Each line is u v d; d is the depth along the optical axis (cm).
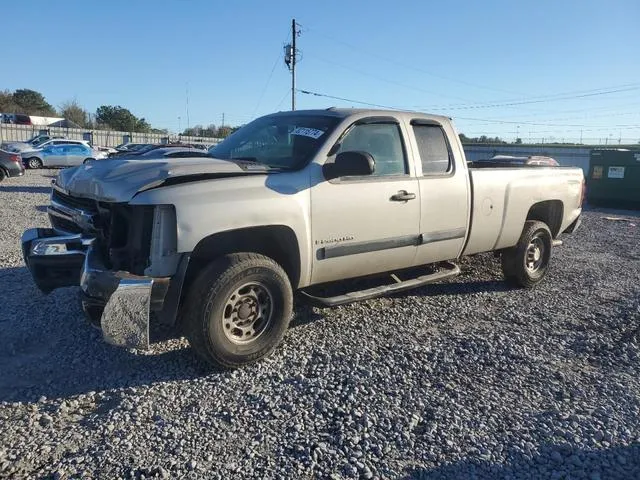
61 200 507
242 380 409
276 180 442
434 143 562
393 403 382
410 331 520
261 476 300
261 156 505
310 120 512
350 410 371
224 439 334
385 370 431
